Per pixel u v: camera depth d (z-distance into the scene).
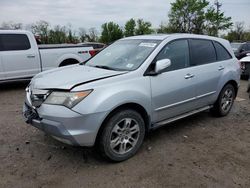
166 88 4.36
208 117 5.94
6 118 5.73
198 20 41.00
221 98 5.72
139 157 4.07
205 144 4.56
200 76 5.00
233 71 5.82
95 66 4.64
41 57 8.87
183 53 4.83
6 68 8.30
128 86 3.88
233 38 57.97
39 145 4.42
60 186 3.35
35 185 3.36
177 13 41.38
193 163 3.92
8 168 3.72
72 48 9.52
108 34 45.28
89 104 3.49
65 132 3.46
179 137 4.82
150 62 4.25
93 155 4.11
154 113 4.29
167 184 3.41
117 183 3.42
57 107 3.50
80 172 3.65
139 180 3.48
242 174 3.67
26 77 8.70
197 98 5.04
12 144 4.45
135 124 4.03
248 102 7.38
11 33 8.37
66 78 3.91
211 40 5.55
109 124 3.70
